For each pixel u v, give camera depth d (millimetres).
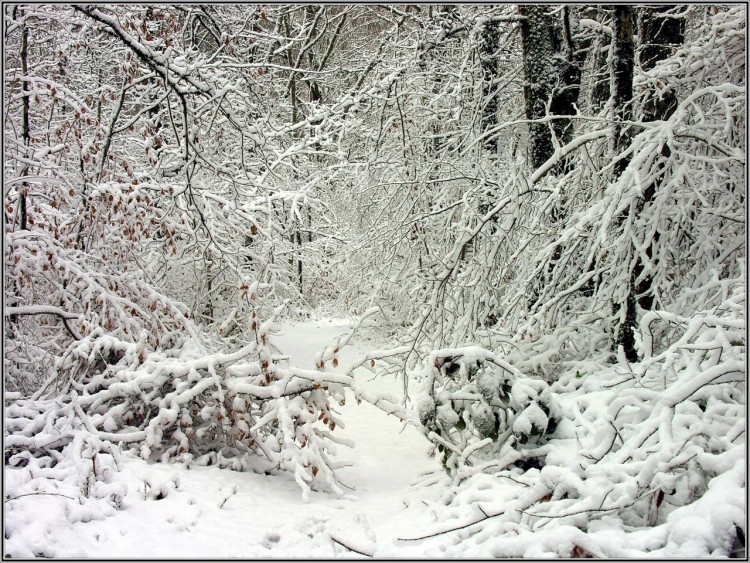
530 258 7828
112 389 6227
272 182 10727
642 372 4629
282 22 19062
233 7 13133
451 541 4074
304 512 5297
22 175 8398
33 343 7762
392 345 12234
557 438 5270
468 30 10625
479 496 4711
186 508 4914
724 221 7070
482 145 9367
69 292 7734
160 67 7055
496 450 5684
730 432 3764
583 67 10117
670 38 7770
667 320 5078
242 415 6352
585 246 7664
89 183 7984
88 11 6523
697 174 6594
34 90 7855
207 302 10727
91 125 8273
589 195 7875
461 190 10141
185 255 9859
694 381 4012
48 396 6832
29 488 4648
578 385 6578
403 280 11281
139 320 7980
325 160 13945
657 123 6562
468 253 8789
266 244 8594
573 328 7453
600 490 3592
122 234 7922
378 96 10039
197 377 6328
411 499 5703
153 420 6020
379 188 11352
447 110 10656
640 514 3777
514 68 11109
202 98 9039
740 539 2828
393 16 12500
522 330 6664
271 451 6566
